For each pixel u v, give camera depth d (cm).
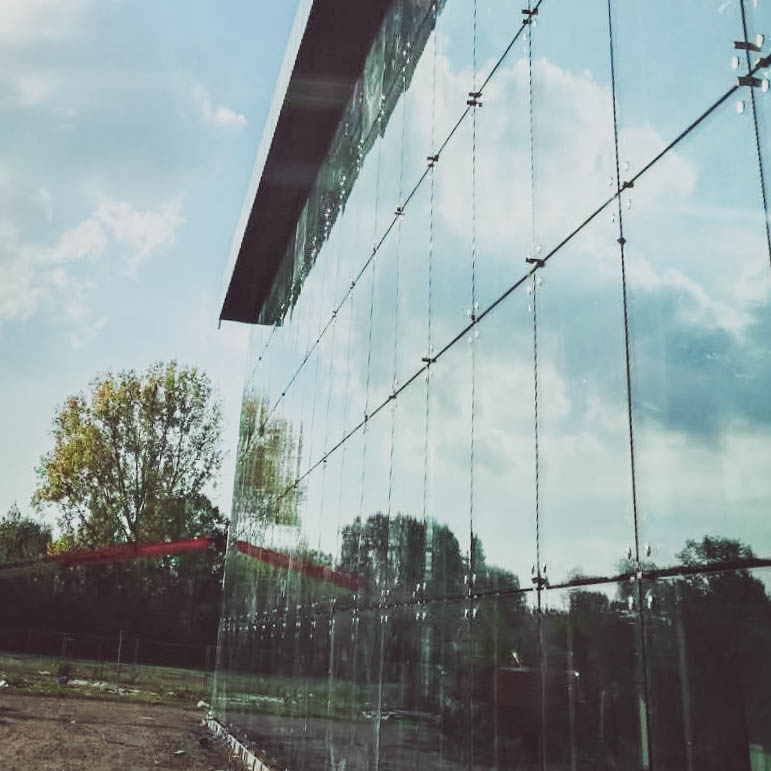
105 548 5844
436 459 792
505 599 608
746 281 390
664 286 455
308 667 1237
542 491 571
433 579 762
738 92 408
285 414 1695
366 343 1112
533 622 562
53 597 5628
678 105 457
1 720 2114
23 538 6969
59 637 5009
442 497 765
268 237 1925
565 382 555
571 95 588
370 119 1226
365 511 1027
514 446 623
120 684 3725
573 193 571
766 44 392
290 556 1465
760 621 362
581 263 550
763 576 363
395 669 840
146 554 5750
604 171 532
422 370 864
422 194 927
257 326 2264
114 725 2202
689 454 420
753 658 364
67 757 1578
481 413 696
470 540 688
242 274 2112
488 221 724
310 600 1275
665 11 476
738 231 398
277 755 1384
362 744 925
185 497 6053
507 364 652
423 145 943
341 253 1329
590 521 505
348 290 1253
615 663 464
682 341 434
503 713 591
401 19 1096
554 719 521
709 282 417
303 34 1284
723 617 384
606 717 466
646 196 481
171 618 5872
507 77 712
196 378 6166
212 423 6181
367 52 1291
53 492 5900
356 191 1266
